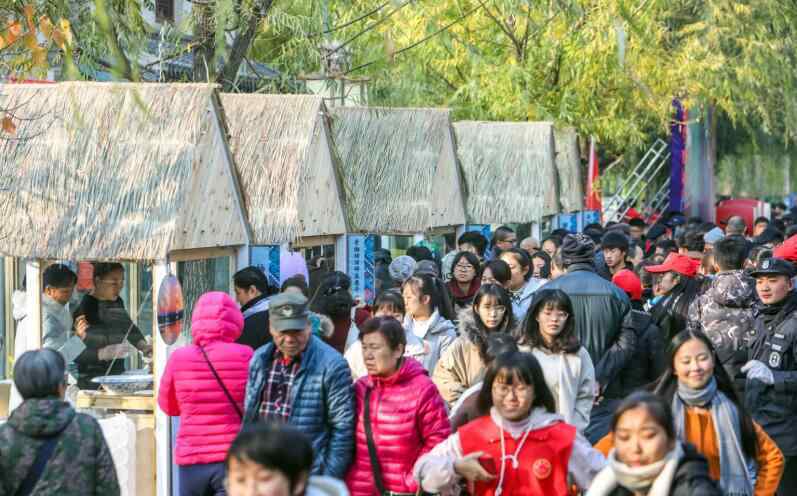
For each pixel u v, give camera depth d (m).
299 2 15.19
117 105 9.85
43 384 5.88
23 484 5.78
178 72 15.75
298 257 11.29
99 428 6.01
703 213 35.84
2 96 10.09
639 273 14.72
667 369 6.52
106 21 9.68
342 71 18.33
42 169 9.67
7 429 5.83
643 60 26.09
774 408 8.46
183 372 7.70
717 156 39.62
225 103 11.84
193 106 9.79
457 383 8.45
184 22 13.40
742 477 6.40
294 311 7.02
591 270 9.54
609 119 26.92
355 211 14.34
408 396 6.90
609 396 9.31
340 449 6.98
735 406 6.47
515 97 24.14
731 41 30.25
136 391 9.45
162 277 9.28
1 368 10.70
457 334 9.99
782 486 8.61
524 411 6.08
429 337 9.77
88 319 9.56
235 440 4.18
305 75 16.59
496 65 24.77
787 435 8.41
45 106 9.98
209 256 10.28
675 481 5.07
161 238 9.23
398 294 9.38
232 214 10.62
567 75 25.62
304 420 7.05
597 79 25.53
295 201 11.20
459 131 19.38
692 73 27.31
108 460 6.00
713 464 6.39
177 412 7.91
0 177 9.73
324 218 13.47
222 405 7.68
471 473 6.05
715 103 32.31
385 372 6.91
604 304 9.18
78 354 9.59
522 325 8.13
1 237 9.53
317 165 13.19
